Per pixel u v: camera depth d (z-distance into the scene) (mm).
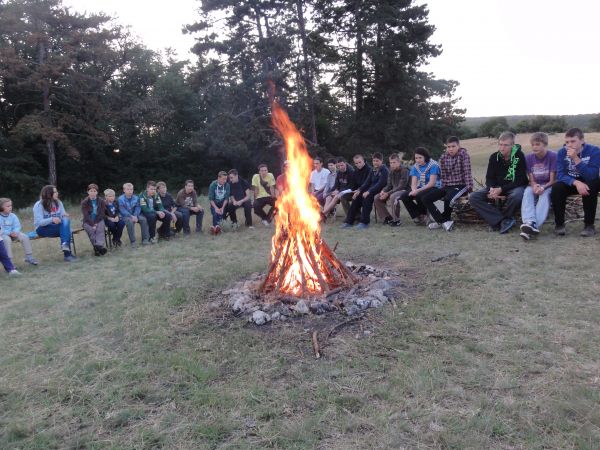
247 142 24000
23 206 24828
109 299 5109
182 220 9461
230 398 2906
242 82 22688
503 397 2746
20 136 22516
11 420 2826
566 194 6621
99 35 23781
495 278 4969
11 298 5496
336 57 26156
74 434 2674
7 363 3596
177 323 4203
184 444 2518
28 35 22016
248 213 9883
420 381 2939
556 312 3957
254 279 5359
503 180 7309
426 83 27391
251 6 22109
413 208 8773
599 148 6387
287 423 2631
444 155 8156
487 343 3445
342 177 9906
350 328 3855
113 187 29125
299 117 23266
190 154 30594
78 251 8469
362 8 24141
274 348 3582
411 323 3865
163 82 30359
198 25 22547
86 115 24953
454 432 2457
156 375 3271
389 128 25938
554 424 2469
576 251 5836
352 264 5484
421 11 24578
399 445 2402
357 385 2984
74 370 3406
